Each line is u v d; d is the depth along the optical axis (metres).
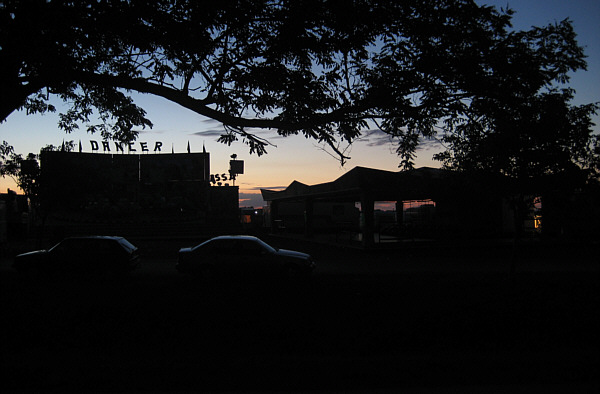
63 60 7.62
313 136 9.23
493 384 4.73
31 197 19.33
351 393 4.49
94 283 12.46
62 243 14.12
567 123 9.68
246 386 4.61
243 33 9.09
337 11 8.05
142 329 6.64
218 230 36.09
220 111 9.44
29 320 7.12
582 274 13.86
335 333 6.41
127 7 7.75
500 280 12.32
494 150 10.13
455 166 12.02
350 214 42.50
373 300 8.91
